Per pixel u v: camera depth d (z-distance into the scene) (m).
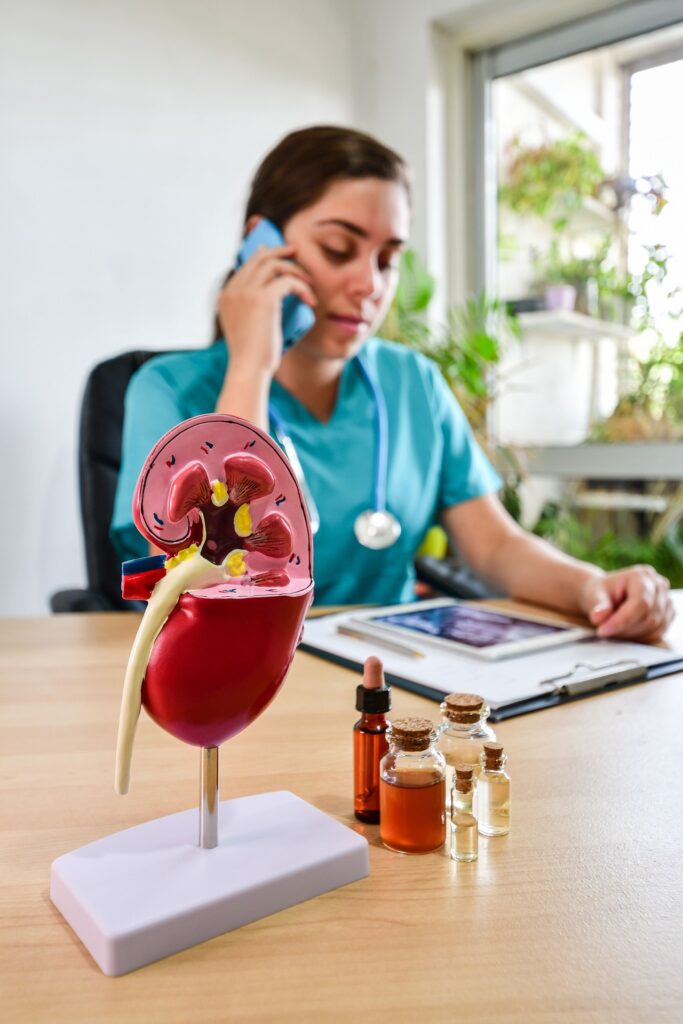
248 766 0.51
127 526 0.98
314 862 0.36
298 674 0.72
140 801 0.46
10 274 1.61
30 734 0.57
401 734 0.40
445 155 2.30
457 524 1.31
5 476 1.62
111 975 0.30
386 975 0.30
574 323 2.17
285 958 0.31
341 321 1.10
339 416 1.23
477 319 2.14
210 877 0.35
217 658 0.34
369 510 1.19
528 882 0.37
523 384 2.26
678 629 0.90
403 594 1.28
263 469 0.38
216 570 0.36
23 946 0.32
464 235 2.35
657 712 0.61
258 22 2.04
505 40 2.25
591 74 2.12
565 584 0.99
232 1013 0.28
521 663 0.73
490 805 0.42
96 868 0.36
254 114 2.04
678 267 1.99
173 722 0.35
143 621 0.35
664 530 2.05
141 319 1.83
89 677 0.72
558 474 2.20
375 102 2.35
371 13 2.33
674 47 1.98
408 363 1.36
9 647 0.82
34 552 1.67
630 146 2.06
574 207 2.17
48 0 1.64
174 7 1.86
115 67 1.76
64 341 1.70
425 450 1.30
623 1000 0.29
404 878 0.38
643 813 0.44
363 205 1.04
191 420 0.36
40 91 1.64
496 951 0.32
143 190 1.82
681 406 2.00
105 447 1.29
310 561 0.40
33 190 1.64
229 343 1.06
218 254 1.98
